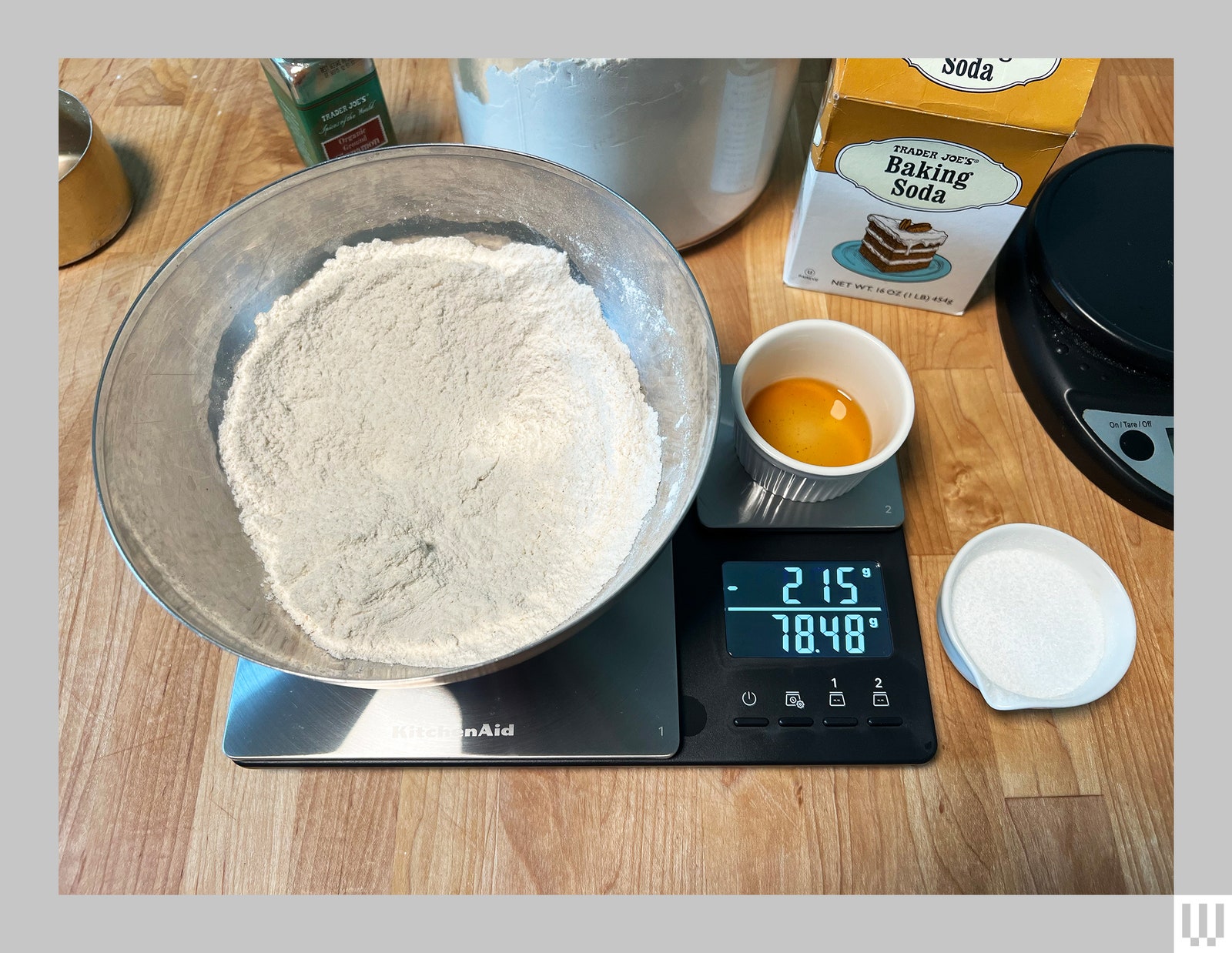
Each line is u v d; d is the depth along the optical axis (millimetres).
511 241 632
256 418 591
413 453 596
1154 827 538
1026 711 566
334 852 533
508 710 557
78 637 587
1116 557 616
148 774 550
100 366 677
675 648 575
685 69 543
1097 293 616
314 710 559
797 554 611
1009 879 526
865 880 527
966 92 527
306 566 545
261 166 760
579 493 572
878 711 562
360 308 624
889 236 637
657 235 534
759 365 597
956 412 668
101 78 802
